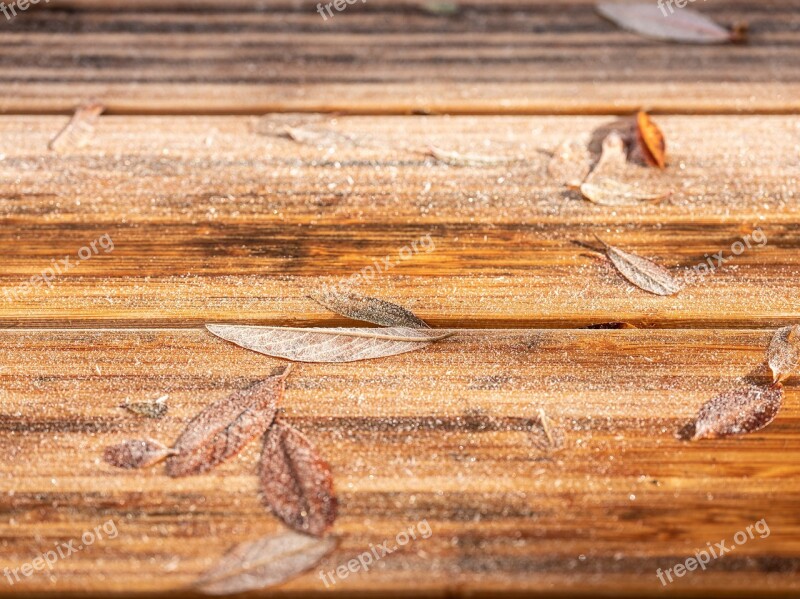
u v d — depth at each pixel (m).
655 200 0.43
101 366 0.39
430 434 0.38
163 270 0.41
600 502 0.37
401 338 0.39
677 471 0.37
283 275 0.41
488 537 0.36
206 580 0.36
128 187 0.43
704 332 0.40
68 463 0.37
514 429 0.38
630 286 0.41
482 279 0.41
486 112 0.47
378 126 0.46
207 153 0.45
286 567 0.36
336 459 0.37
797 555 0.36
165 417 0.38
